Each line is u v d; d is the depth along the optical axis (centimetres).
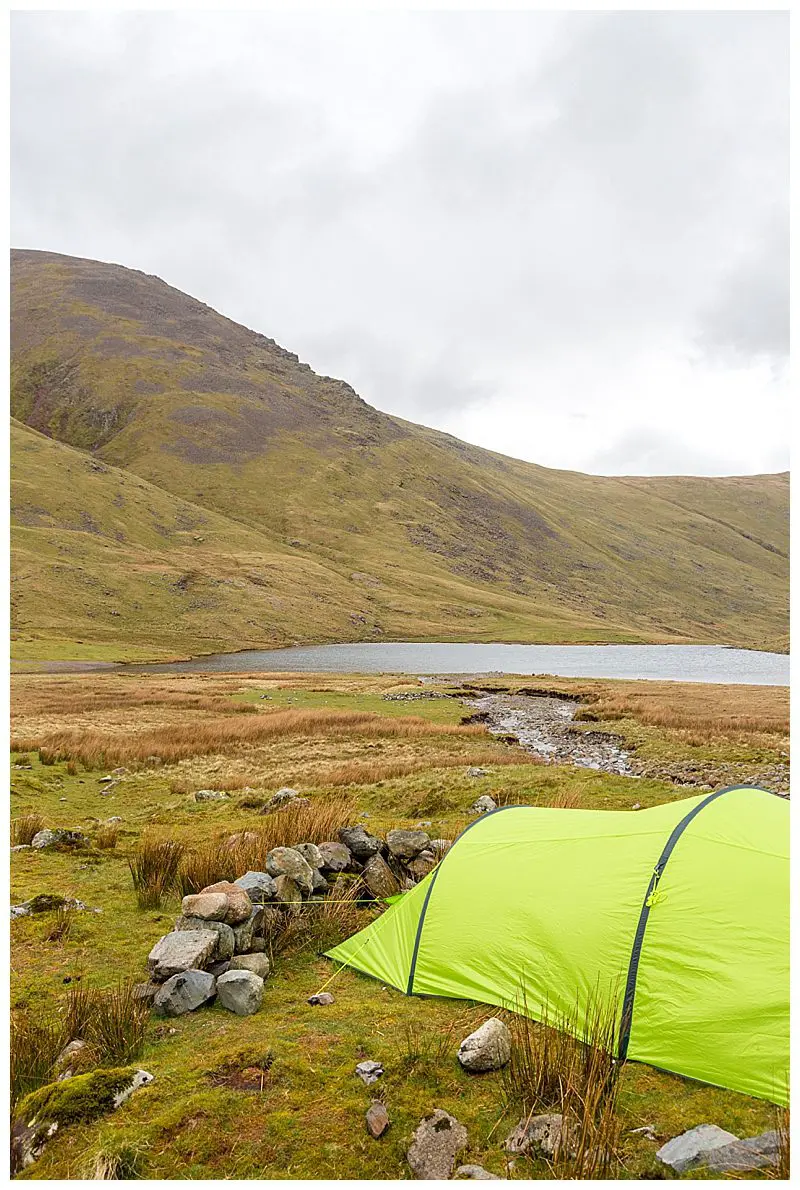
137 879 1146
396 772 2378
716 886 716
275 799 1809
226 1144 525
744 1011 633
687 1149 508
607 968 712
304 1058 639
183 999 742
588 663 11156
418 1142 519
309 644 14275
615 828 845
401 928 877
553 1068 588
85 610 13125
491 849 897
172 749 2817
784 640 18825
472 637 16075
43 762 2506
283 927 934
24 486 17675
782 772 2312
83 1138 534
